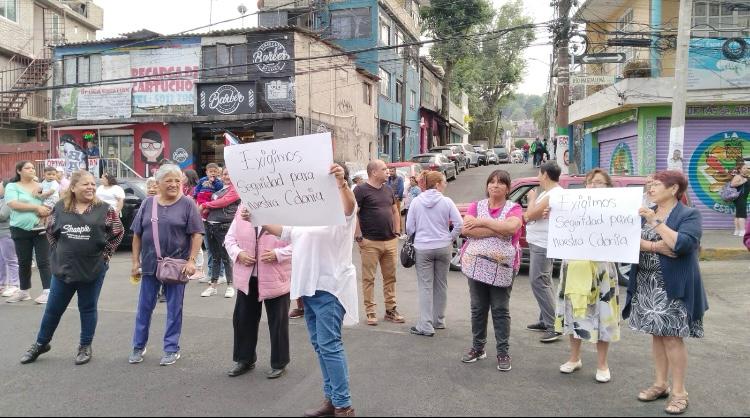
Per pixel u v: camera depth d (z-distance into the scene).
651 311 4.46
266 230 4.86
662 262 4.43
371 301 6.99
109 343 6.15
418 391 4.79
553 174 5.86
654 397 4.61
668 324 4.36
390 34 32.59
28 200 7.93
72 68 22.56
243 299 5.17
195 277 9.82
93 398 4.62
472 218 5.39
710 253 12.03
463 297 8.59
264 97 21.03
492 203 5.54
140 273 5.66
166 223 5.45
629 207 4.64
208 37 21.39
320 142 4.30
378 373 5.23
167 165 5.56
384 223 6.94
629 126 16.81
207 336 6.40
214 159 22.41
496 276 5.31
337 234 4.45
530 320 7.25
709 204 15.40
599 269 5.02
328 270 4.40
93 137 22.34
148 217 5.51
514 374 5.23
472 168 39.16
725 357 5.76
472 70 48.00
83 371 5.27
